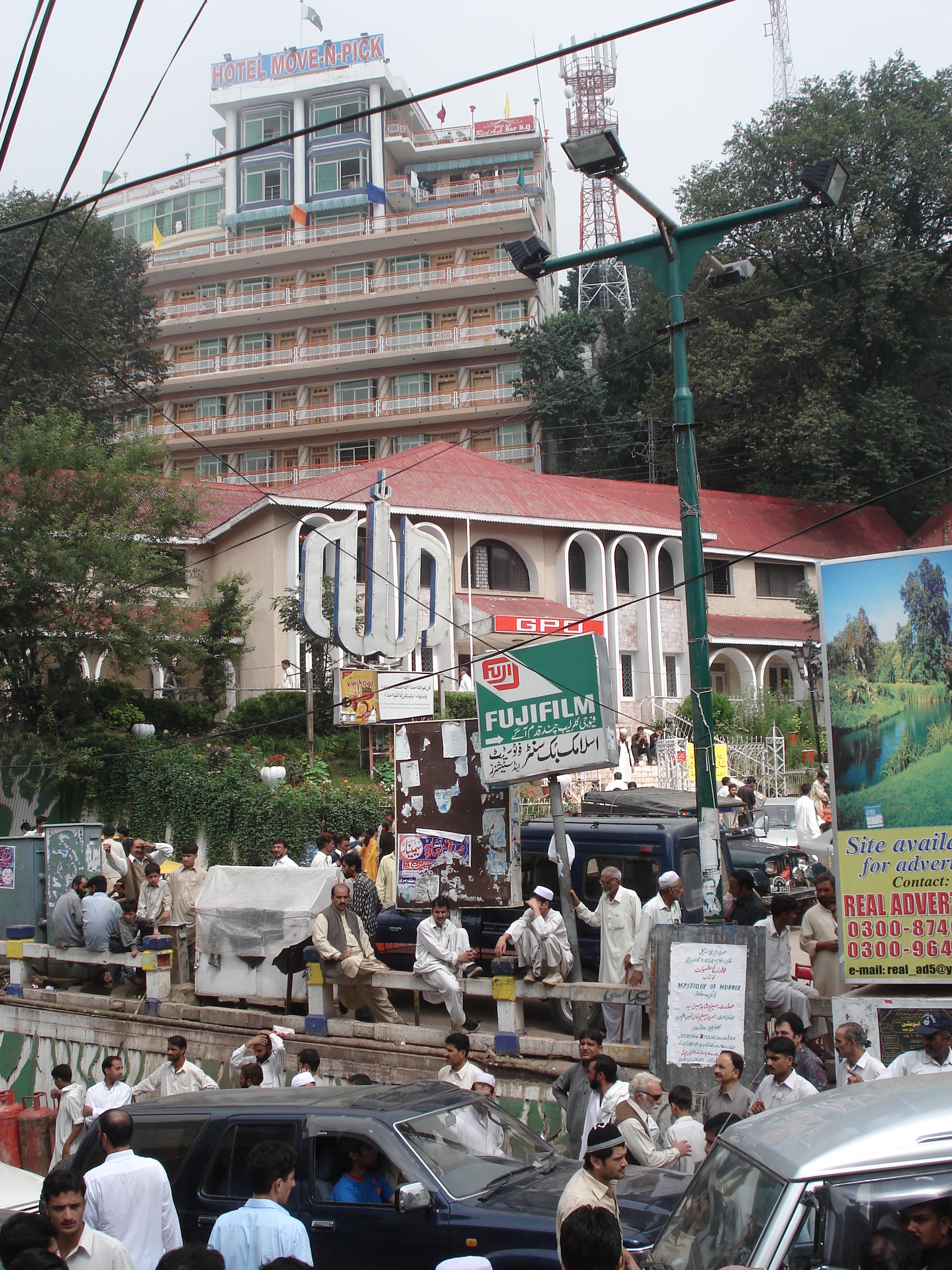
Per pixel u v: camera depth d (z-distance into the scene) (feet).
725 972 30.14
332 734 92.27
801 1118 15.64
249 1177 18.26
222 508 107.55
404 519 75.10
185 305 195.11
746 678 132.16
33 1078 50.29
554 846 39.14
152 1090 32.53
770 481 160.97
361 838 66.85
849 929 29.43
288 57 208.74
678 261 35.50
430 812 42.52
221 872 46.21
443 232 188.34
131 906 55.42
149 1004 46.80
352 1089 23.72
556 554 120.78
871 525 150.92
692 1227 15.60
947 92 150.51
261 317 193.88
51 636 78.18
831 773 30.07
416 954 39.45
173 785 75.66
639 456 171.73
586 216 212.02
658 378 166.61
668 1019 30.37
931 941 28.86
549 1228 19.24
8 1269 13.82
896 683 29.78
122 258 164.25
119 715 83.92
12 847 57.11
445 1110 22.66
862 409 145.69
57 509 80.23
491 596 114.83
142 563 81.30
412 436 187.01
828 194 33.30
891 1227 13.03
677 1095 25.54
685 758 94.27
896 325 151.12
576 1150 27.37
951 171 145.48
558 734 38.52
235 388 195.00
